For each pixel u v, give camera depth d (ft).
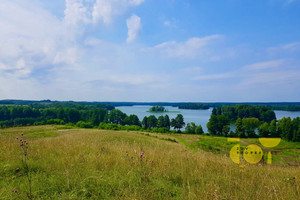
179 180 12.74
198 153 27.55
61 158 16.10
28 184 10.36
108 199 9.14
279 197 9.50
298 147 86.38
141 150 22.95
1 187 10.07
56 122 312.09
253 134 209.26
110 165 14.99
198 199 8.92
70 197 8.94
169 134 242.99
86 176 11.67
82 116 391.65
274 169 19.22
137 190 9.96
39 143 25.93
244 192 10.27
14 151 18.02
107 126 287.28
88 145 25.81
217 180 12.35
